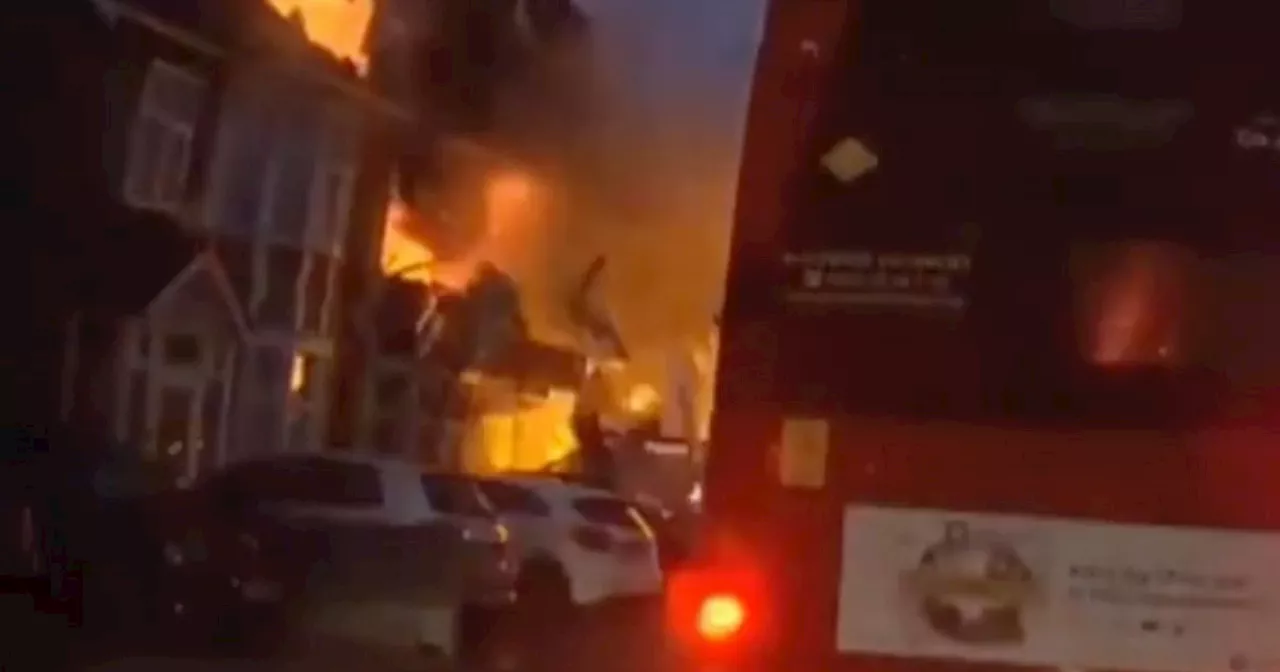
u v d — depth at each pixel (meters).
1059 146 7.46
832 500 7.45
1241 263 7.32
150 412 22.89
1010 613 7.30
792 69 7.64
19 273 22.73
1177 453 7.27
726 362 7.58
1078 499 7.30
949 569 7.36
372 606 16.09
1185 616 7.20
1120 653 7.23
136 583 17.02
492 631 15.53
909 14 7.57
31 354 22.16
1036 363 7.39
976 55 7.52
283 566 16.45
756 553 7.48
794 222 7.58
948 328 7.45
